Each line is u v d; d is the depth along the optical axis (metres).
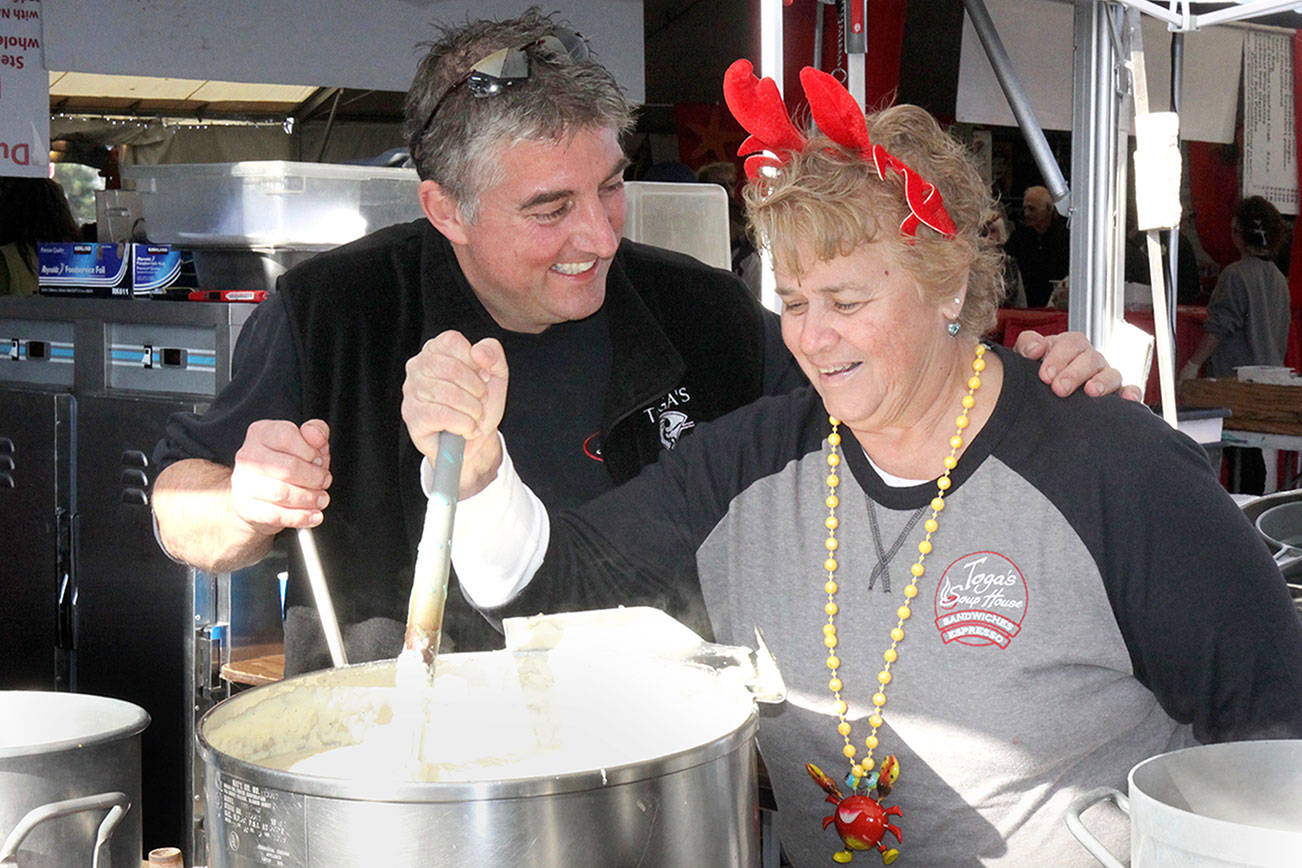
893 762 1.14
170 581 2.45
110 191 2.84
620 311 1.59
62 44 2.98
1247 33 3.96
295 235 2.35
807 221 1.04
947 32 4.05
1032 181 4.89
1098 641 1.10
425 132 1.49
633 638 1.13
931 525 1.13
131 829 1.19
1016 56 3.19
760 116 1.11
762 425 1.28
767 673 1.10
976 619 1.11
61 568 2.63
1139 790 0.77
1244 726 1.08
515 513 1.18
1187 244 5.23
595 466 1.58
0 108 2.94
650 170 3.81
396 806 0.74
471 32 1.50
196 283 2.60
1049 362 1.18
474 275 1.55
